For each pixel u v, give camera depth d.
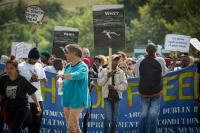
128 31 91.75
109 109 17.42
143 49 28.42
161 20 83.94
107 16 18.11
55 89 18.20
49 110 18.20
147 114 17.14
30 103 16.55
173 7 77.00
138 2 103.38
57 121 18.25
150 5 88.94
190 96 18.12
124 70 18.55
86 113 17.64
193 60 19.58
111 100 17.39
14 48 22.55
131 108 18.28
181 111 18.16
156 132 18.22
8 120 15.52
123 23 18.08
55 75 18.22
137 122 18.30
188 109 18.14
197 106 17.91
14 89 15.35
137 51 28.52
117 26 18.09
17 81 15.40
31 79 16.61
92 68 19.34
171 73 18.17
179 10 68.12
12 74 15.36
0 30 108.38
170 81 18.20
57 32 21.22
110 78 17.39
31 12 22.59
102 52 81.06
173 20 80.00
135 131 18.31
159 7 87.06
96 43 18.14
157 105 17.12
